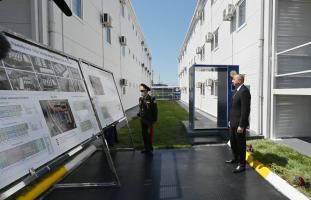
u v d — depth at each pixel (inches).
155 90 2066.9
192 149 275.9
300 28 298.5
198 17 823.1
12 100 95.1
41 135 107.9
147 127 259.0
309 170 183.2
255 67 327.9
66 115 138.9
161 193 161.0
